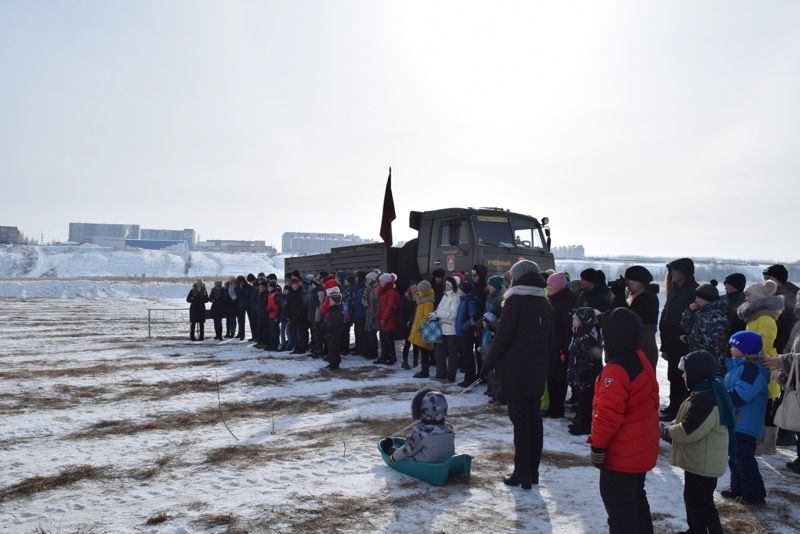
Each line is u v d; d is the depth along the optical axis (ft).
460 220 41.16
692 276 25.55
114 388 31.48
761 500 15.94
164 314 90.94
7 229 608.60
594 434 11.62
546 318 17.25
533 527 14.35
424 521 14.57
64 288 149.59
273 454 19.99
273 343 47.96
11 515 14.84
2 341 52.95
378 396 29.71
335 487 16.85
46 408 26.84
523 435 16.98
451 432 17.90
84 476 17.76
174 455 19.88
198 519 14.51
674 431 12.78
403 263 46.19
